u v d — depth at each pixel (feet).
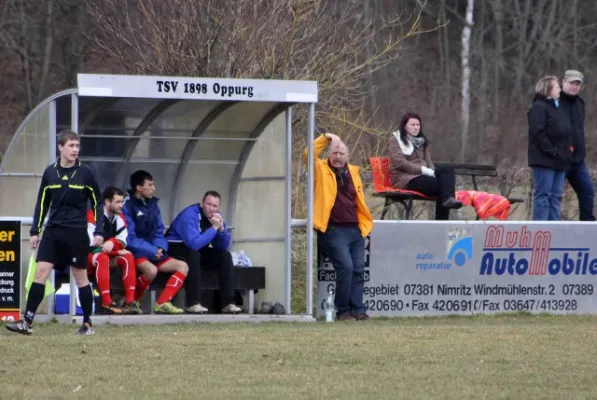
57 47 338.54
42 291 138.72
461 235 176.55
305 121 236.02
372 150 253.85
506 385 106.93
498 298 178.29
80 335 138.92
